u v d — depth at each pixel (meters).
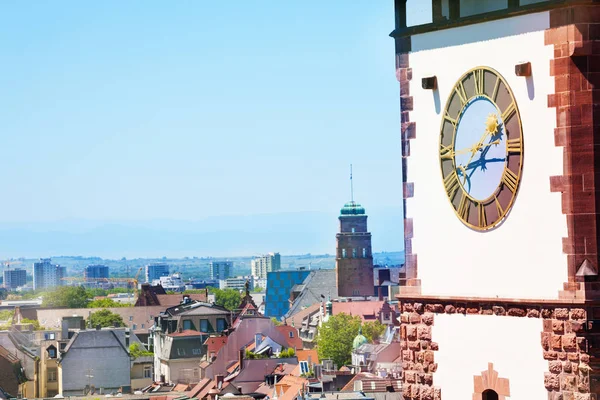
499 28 31.30
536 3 30.19
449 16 32.88
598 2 29.34
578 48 29.27
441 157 33.09
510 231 31.02
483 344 31.98
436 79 33.25
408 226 34.28
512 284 31.03
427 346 33.81
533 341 30.44
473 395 32.34
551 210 29.89
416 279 34.09
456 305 32.81
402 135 34.31
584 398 29.22
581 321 29.22
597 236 29.17
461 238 32.59
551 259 29.91
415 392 34.22
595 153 29.20
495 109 31.41
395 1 34.22
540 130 30.09
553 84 29.78
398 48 34.31
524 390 30.77
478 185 31.92
